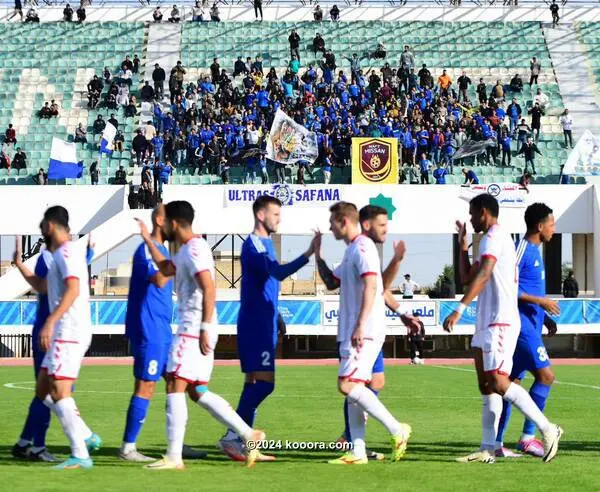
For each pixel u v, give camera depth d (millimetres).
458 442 25422
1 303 72000
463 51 110188
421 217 80375
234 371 57875
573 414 32656
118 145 93625
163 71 100000
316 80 100875
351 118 92688
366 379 21250
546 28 113375
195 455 22391
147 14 115500
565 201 80500
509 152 91938
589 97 104312
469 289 21297
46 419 21875
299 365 65562
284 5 115875
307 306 72625
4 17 116000
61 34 111062
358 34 112375
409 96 98812
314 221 80250
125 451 21906
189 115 93062
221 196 80375
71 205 82125
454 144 90938
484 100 97875
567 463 21688
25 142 96062
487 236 21531
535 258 23375
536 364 23453
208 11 116438
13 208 82125
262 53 109125
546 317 25094
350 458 21375
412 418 31469
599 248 79500
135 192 83750
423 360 70625
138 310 22141
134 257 22375
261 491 17844
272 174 90375
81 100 102000
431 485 18625
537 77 104938
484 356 21719
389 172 81688
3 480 18844
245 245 22828
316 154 83875
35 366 22609
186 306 20812
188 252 20641
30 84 104125
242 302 22828
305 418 30891
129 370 57875
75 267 20172
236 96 97062
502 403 23109
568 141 96875
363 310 20656
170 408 20688
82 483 18547
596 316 73250
